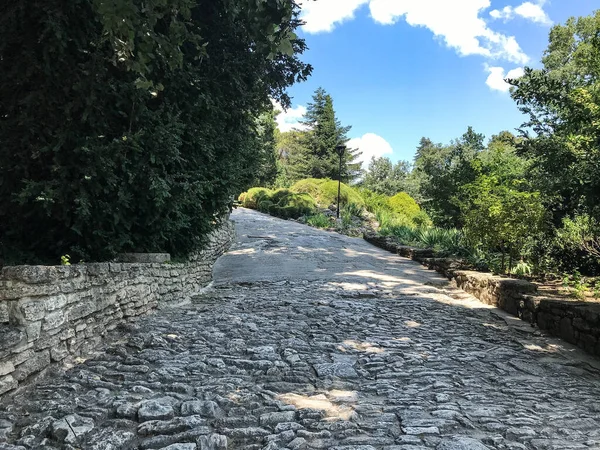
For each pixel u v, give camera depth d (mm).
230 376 3961
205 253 9688
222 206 8391
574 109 6191
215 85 7211
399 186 49938
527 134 8242
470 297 8609
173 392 3490
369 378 4062
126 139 5102
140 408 3102
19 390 3271
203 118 7094
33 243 5531
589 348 5035
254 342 5074
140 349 4605
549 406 3490
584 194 6562
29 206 5203
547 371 4441
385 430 2939
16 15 4637
